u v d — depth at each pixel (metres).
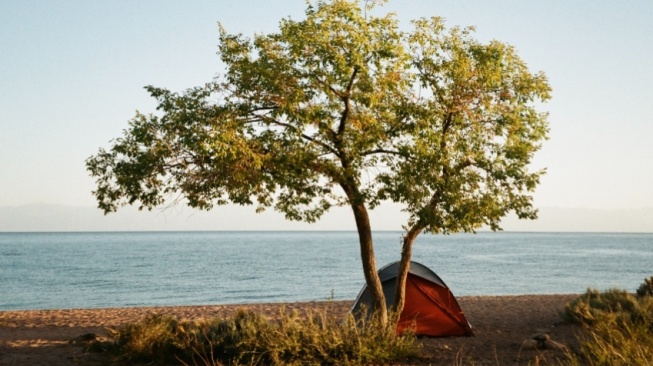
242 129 12.41
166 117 12.56
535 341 13.39
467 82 13.55
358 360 11.51
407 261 14.32
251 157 12.09
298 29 12.66
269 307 25.70
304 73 12.78
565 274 58.59
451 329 16.16
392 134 13.17
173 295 41.00
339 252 113.44
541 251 121.44
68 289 45.41
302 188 13.37
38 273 61.06
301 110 12.38
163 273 60.56
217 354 12.36
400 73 13.08
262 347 11.76
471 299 27.45
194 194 12.76
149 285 47.97
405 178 12.69
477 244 174.50
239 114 12.73
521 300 26.62
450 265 71.56
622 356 9.34
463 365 11.59
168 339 12.49
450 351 13.46
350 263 77.25
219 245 164.25
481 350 13.59
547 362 11.53
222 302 36.69
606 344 10.38
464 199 12.98
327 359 11.52
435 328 16.16
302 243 189.38
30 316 22.92
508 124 13.52
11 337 16.78
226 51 13.23
